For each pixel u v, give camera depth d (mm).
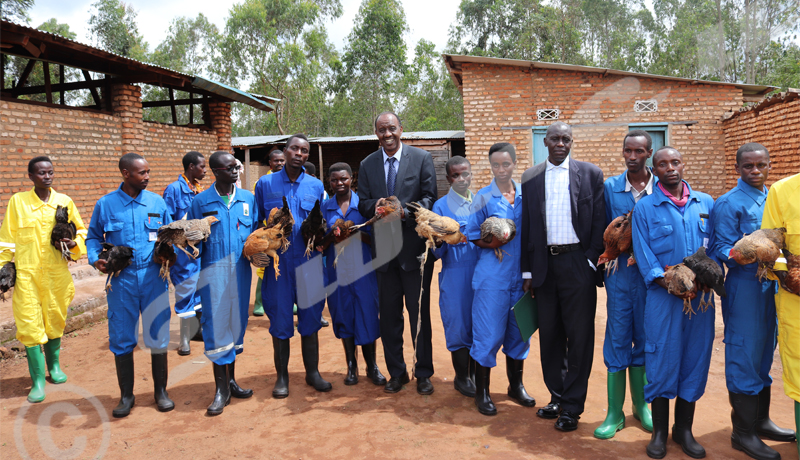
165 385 3854
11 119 7066
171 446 3219
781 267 2783
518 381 3861
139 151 9141
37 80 14227
